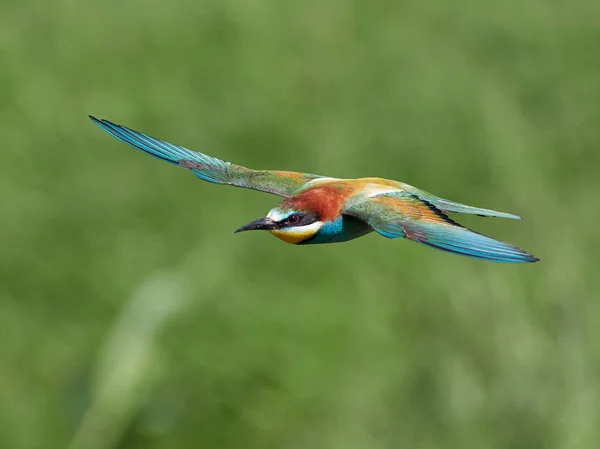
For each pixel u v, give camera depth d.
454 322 12.94
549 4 18.09
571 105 17.41
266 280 13.91
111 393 12.74
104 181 14.84
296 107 16.27
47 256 14.23
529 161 15.97
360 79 16.77
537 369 12.39
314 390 12.99
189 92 16.38
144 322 13.23
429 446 12.36
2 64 16.19
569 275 13.84
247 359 13.15
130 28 16.92
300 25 17.25
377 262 13.85
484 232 15.34
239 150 15.82
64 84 16.25
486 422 12.22
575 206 16.09
